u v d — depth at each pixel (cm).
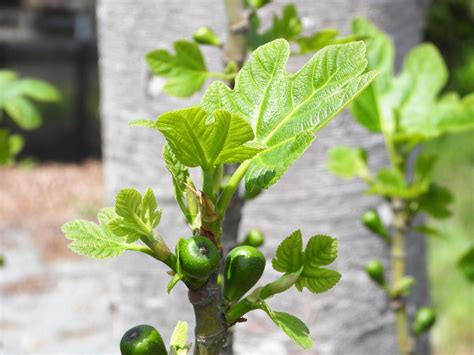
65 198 515
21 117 123
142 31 156
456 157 491
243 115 59
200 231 57
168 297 162
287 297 157
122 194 55
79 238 56
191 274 54
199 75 89
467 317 287
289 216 155
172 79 89
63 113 886
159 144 158
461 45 636
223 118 53
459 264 105
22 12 841
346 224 158
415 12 169
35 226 425
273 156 57
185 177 58
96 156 694
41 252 356
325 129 156
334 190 156
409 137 100
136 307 164
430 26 623
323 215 156
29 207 485
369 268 104
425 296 181
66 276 306
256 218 154
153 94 158
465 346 272
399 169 103
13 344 225
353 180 157
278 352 156
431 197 103
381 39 105
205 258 54
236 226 79
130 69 159
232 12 81
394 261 106
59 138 742
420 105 104
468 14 618
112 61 163
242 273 58
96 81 828
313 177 155
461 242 344
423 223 178
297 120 58
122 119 163
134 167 162
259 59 60
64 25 829
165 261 56
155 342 57
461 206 393
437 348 271
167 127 53
